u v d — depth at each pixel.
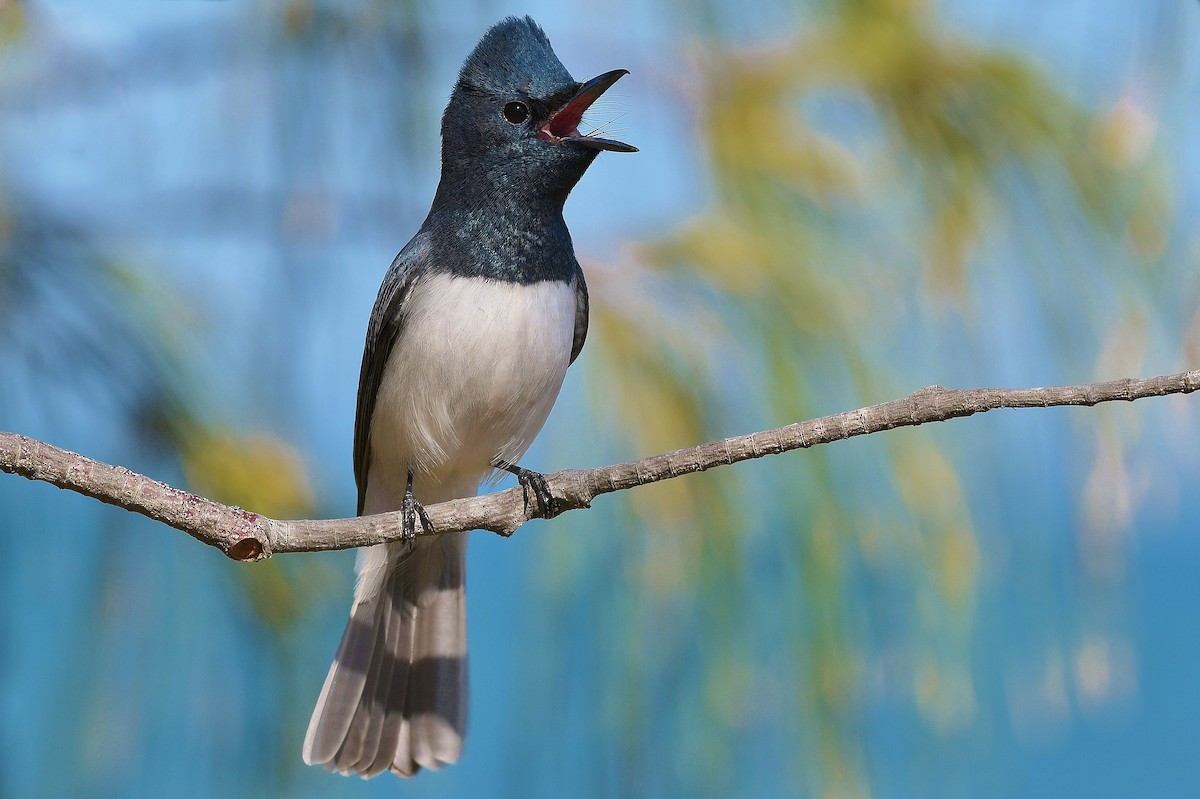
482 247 3.09
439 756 3.09
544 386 3.10
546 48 3.10
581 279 3.10
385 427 3.11
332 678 3.05
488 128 3.10
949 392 3.01
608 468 3.02
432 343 3.09
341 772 3.08
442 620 3.10
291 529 3.01
